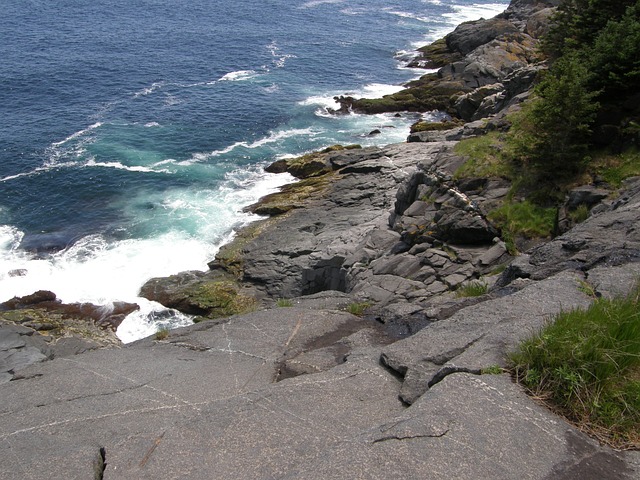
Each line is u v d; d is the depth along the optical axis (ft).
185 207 114.93
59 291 90.74
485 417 17.94
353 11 308.40
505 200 69.87
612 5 89.56
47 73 188.34
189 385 30.04
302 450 19.88
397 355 25.41
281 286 90.38
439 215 73.51
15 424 26.25
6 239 104.42
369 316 38.91
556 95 67.26
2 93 170.50
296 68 207.92
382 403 22.94
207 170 130.72
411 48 241.35
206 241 104.06
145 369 33.09
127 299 89.40
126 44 225.35
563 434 17.38
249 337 36.91
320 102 173.88
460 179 76.07
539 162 69.87
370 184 110.42
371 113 165.48
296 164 127.34
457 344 24.80
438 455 16.44
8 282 92.32
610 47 69.77
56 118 156.25
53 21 252.21
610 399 18.33
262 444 20.31
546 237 64.44
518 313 26.07
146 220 110.73
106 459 20.80
